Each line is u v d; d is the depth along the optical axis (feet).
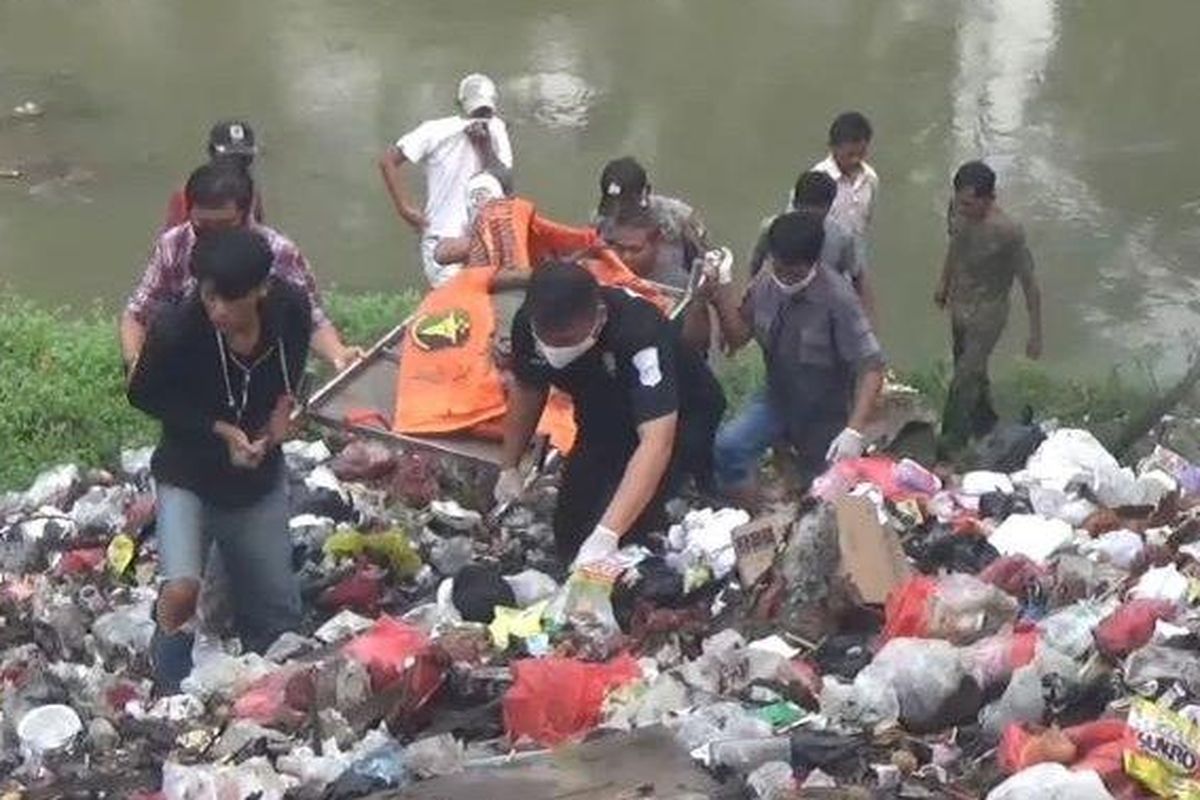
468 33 81.15
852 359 34.14
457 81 75.66
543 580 30.01
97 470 40.24
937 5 83.15
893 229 60.64
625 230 37.17
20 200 64.28
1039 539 29.91
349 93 74.49
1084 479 33.86
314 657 27.27
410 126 71.15
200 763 24.21
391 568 33.04
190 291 29.81
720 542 29.76
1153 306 55.01
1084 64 75.97
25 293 57.21
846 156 42.24
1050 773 21.02
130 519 35.42
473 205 42.55
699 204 63.98
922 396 43.47
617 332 27.91
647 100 73.20
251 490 28.43
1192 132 69.00
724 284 35.12
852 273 37.93
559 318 27.50
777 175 66.28
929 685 23.67
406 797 21.95
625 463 29.55
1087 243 59.67
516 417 30.42
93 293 57.41
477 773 22.38
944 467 37.73
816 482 32.78
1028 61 76.48
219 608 29.96
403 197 46.37
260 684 26.11
